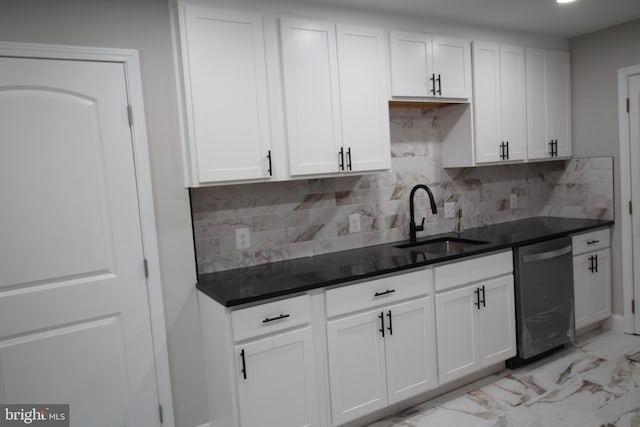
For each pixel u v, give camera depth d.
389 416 2.48
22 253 1.88
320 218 2.80
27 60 1.85
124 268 2.09
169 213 2.19
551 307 3.03
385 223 3.08
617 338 3.36
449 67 2.89
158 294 2.16
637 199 3.31
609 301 3.50
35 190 1.89
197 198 2.39
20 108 1.85
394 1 2.51
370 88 2.56
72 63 1.94
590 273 3.33
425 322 2.48
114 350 2.08
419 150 3.22
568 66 3.59
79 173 1.98
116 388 2.09
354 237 2.95
